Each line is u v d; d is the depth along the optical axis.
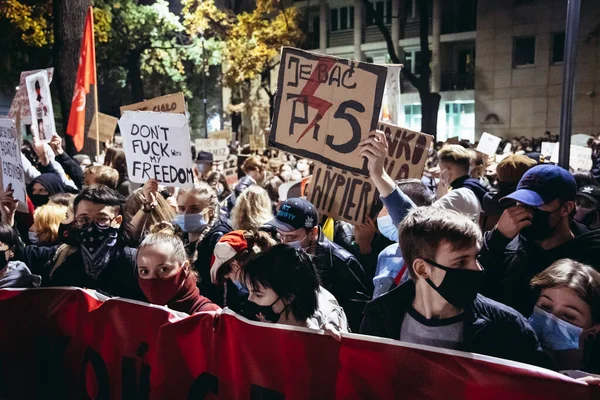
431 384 2.03
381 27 23.05
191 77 33.72
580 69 26.92
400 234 2.09
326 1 36.03
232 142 27.28
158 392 2.60
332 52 36.41
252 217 4.08
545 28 28.19
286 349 2.32
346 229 4.23
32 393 3.09
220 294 3.65
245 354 2.42
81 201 3.39
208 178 7.79
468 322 2.03
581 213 3.72
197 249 3.93
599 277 2.15
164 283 2.80
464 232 1.93
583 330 2.13
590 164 7.97
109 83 28.81
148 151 3.60
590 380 1.84
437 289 1.98
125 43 25.80
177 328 2.58
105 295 3.06
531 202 2.55
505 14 29.31
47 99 5.30
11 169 3.91
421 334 2.10
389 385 2.13
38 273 3.70
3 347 3.10
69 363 3.00
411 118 33.59
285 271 2.44
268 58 30.09
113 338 2.83
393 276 3.01
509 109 29.80
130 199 3.96
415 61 33.44
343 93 3.04
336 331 2.24
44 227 4.26
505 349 2.02
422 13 22.83
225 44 30.33
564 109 3.46
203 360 2.54
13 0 19.48
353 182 3.28
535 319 2.23
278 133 3.17
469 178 4.61
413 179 3.41
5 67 21.67
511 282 2.69
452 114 32.25
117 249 3.39
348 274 3.33
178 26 27.53
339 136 3.05
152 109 5.18
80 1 9.77
